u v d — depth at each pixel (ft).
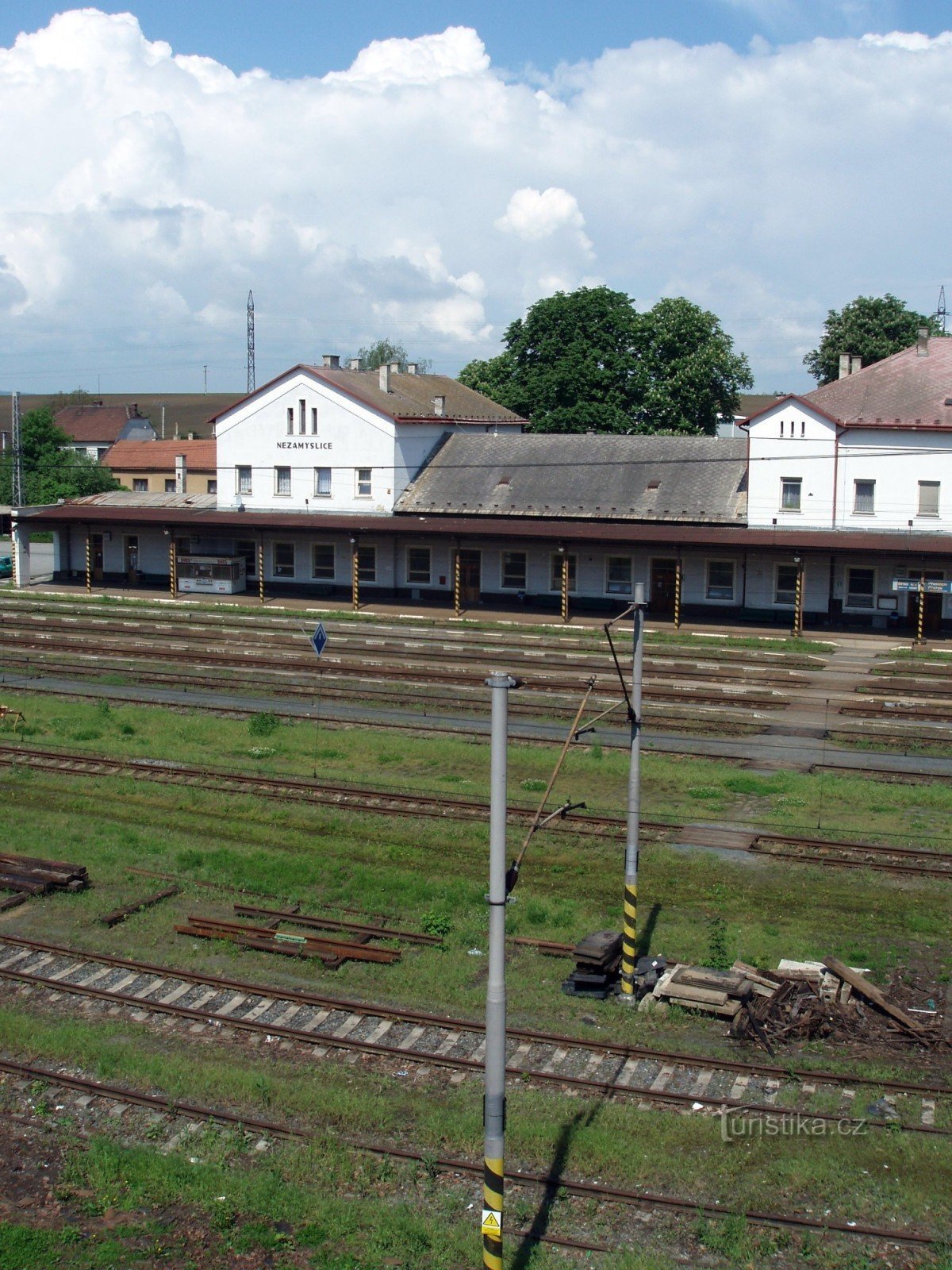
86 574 188.75
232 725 104.78
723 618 156.87
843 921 62.64
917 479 148.15
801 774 90.48
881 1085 45.34
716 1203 38.65
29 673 126.41
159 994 54.60
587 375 221.05
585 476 171.22
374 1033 50.67
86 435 348.18
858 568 149.28
